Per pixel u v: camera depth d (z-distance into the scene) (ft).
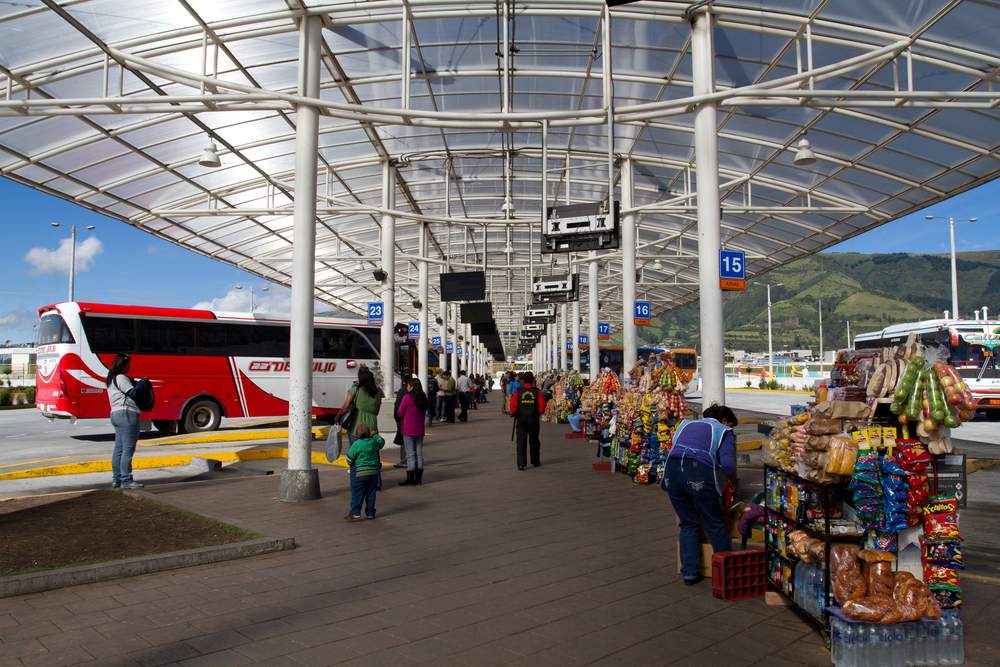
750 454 53.42
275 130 54.54
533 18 41.14
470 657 14.82
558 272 125.70
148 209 66.80
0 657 14.62
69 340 64.54
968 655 14.87
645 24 41.65
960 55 38.86
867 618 14.17
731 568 18.81
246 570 21.56
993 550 24.44
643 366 47.21
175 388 70.03
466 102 55.42
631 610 17.93
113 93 46.09
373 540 25.66
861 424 15.76
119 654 14.84
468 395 94.99
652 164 66.59
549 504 33.06
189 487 37.83
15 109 35.63
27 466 43.21
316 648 15.28
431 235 99.71
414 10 38.14
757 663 14.61
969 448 58.75
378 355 87.51
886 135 50.55
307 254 34.22
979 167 53.01
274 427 83.71
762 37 41.55
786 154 57.77
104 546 23.04
